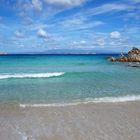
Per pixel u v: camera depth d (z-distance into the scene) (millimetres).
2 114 9555
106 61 59969
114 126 8023
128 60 55531
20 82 19859
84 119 8859
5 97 13211
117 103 11641
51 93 14508
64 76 24250
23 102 11891
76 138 6891
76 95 13852
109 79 21672
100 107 10797
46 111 10039
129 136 7059
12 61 57750
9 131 7484
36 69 33625
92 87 16859
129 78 22406
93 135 7145
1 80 21312
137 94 14109
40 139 6809
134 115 9453
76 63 50562
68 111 10055
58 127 7910
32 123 8359
